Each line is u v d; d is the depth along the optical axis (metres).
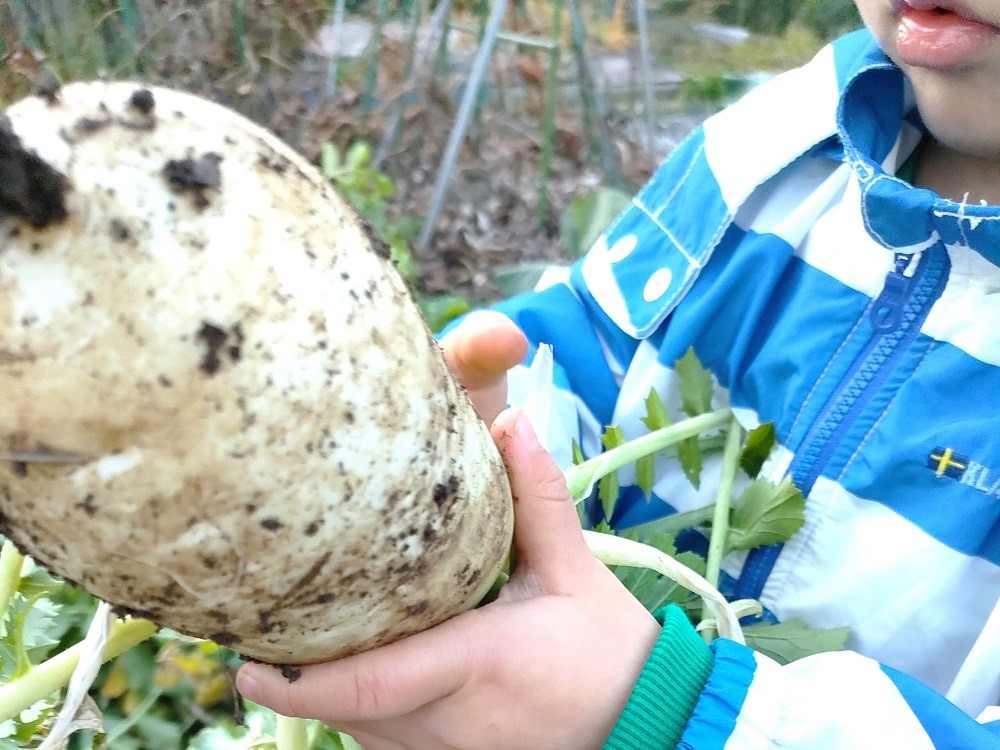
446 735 0.24
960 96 0.31
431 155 1.14
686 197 0.43
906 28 0.30
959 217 0.31
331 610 0.19
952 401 0.33
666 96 1.40
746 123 0.42
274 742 0.35
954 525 0.32
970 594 0.32
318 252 0.17
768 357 0.38
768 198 0.41
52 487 0.16
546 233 1.07
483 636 0.22
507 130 1.26
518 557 0.26
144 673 0.42
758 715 0.24
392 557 0.19
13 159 0.14
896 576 0.33
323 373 0.16
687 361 0.39
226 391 0.15
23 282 0.14
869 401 0.35
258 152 0.17
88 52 0.95
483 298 0.93
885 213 0.33
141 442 0.15
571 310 0.46
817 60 0.43
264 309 0.16
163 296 0.15
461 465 0.20
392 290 0.18
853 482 0.34
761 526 0.35
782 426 0.37
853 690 0.25
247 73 1.09
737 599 0.37
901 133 0.38
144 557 0.16
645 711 0.24
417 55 1.27
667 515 0.41
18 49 0.94
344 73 1.23
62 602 0.39
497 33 1.08
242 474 0.16
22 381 0.15
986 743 0.24
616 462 0.35
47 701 0.29
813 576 0.35
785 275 0.39
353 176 0.81
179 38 1.05
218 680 0.43
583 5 1.46
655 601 0.35
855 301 0.36
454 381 0.21
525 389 0.42
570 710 0.23
